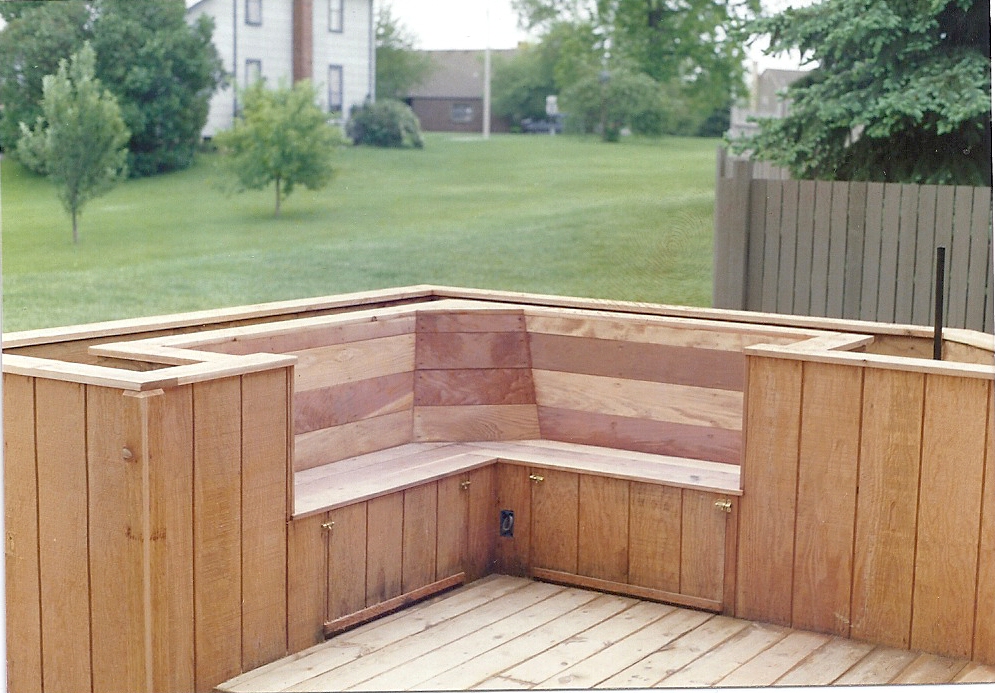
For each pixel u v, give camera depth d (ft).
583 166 55.11
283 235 55.11
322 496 10.10
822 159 32.81
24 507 8.89
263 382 9.16
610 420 12.35
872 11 31.30
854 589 10.05
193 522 8.65
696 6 52.29
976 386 9.39
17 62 50.65
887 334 11.41
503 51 56.03
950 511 9.60
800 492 10.21
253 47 54.13
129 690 8.54
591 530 11.32
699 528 10.72
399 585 10.73
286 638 9.61
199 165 53.72
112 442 8.36
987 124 30.73
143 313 52.90
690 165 53.62
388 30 56.08
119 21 51.57
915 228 23.72
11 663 9.12
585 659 9.68
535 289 56.03
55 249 51.55
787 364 10.16
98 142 51.31
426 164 56.34
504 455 11.85
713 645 9.98
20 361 8.88
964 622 9.64
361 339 11.84
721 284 25.18
